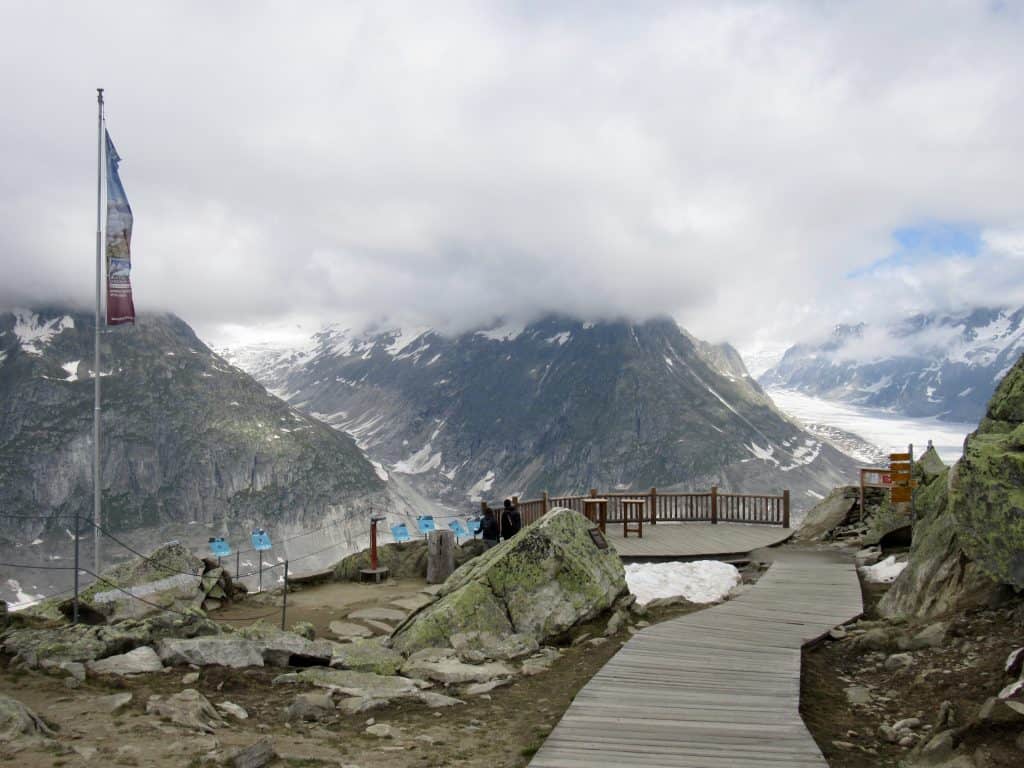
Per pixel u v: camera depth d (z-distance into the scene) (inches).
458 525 956.6
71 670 391.2
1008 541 437.1
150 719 323.0
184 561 700.0
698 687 400.5
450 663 478.0
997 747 277.0
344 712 376.5
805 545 996.6
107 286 1047.6
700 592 700.0
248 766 275.6
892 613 557.9
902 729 342.0
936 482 782.5
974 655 415.5
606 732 332.5
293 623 653.9
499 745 330.6
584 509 1047.0
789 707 367.2
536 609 563.2
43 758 265.7
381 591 799.7
